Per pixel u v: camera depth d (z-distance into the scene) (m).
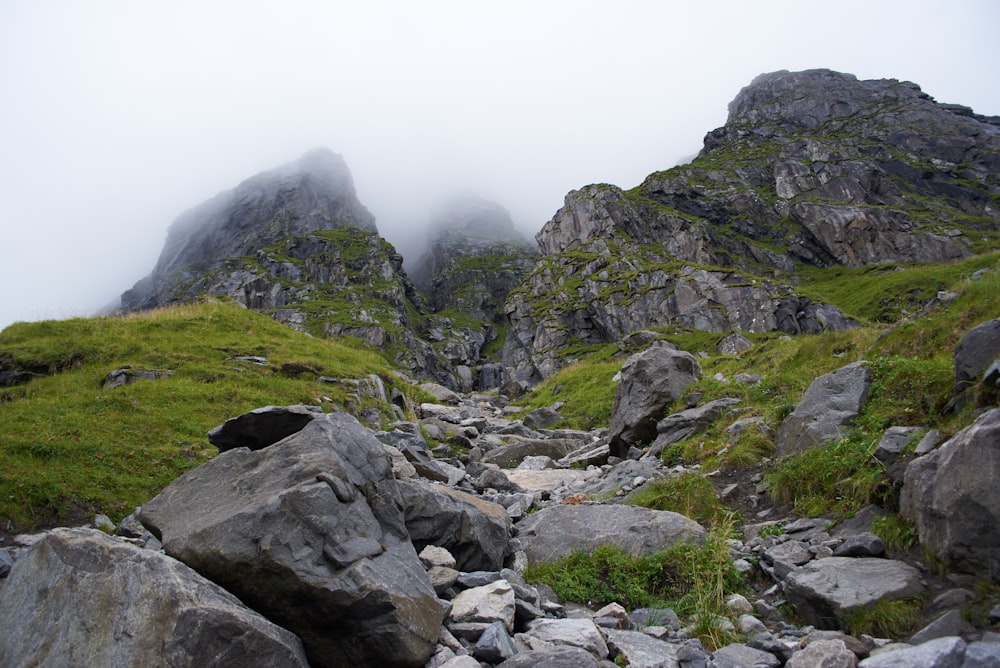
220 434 9.97
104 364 21.58
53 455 13.05
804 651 5.96
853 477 9.12
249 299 147.88
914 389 10.08
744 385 17.59
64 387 19.12
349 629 5.89
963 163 158.50
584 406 30.55
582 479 16.11
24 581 6.09
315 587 5.78
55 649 5.37
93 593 5.47
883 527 7.71
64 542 6.01
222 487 7.18
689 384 18.31
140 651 4.96
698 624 7.16
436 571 7.71
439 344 167.25
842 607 6.67
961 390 8.73
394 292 156.88
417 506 8.66
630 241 147.88
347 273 161.75
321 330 128.12
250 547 5.97
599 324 118.06
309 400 20.59
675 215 153.00
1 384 20.38
